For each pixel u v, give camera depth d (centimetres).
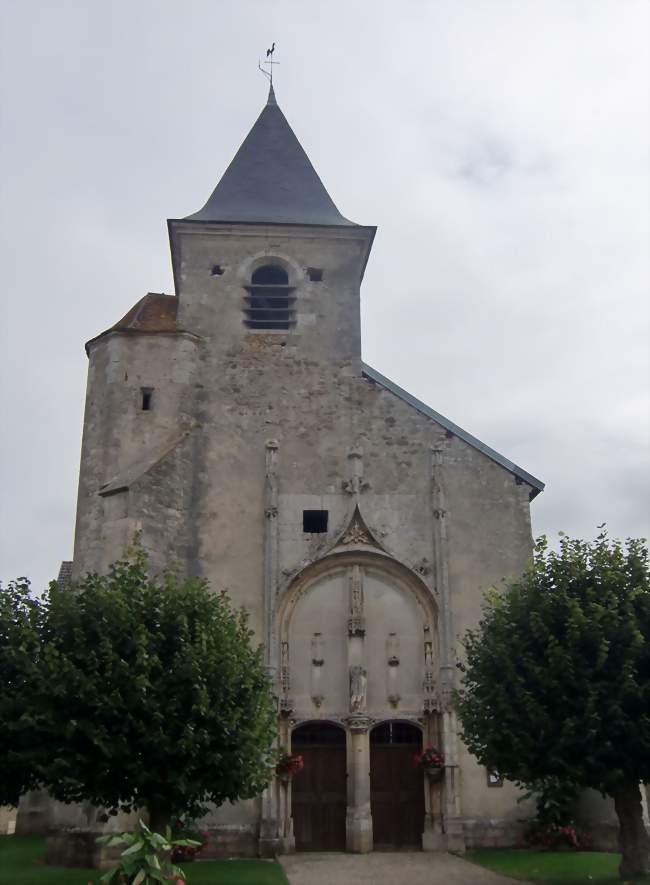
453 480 2173
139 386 2186
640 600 1520
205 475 2144
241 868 1653
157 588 1622
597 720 1400
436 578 2073
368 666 2017
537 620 1510
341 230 2441
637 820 1458
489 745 1494
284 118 2809
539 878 1509
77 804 1742
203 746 1396
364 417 2234
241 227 2417
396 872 1619
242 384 2252
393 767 1980
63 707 1384
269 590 2039
